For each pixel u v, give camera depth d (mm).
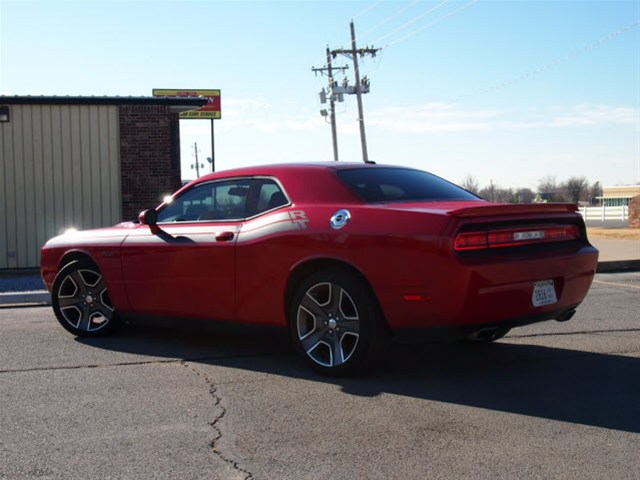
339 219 5176
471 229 4781
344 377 5254
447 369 5520
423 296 4785
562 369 5492
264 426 4207
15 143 13914
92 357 6090
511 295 4887
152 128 14391
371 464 3602
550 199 79062
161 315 6336
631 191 82125
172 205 6457
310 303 5309
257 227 5637
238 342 6641
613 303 8945
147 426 4230
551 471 3482
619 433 4020
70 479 3455
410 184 5707
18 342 6789
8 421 4352
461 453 3734
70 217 14141
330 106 43094
